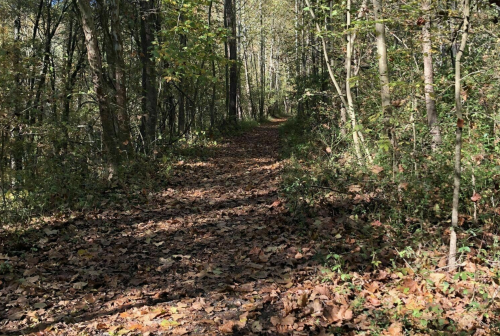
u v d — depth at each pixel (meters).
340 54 11.83
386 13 8.02
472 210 5.97
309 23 10.54
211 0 13.11
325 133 13.17
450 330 3.55
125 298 4.63
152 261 5.75
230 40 23.50
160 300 4.58
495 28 7.23
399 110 7.50
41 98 9.85
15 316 4.16
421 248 5.33
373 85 10.43
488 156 6.29
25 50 13.17
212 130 22.02
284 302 4.25
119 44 12.07
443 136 7.86
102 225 7.35
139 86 15.52
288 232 6.59
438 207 5.96
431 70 8.31
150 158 13.16
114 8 11.91
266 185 10.30
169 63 14.42
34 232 6.75
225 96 27.12
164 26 15.37
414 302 4.05
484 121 7.12
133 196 9.24
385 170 7.00
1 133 7.93
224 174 12.37
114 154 10.80
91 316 4.23
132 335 3.81
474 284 4.11
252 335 3.76
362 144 9.14
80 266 5.55
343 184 7.84
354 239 5.84
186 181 11.30
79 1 10.51
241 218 7.62
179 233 6.91
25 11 18.03
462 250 4.34
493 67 6.88
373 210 6.77
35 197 7.84
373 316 3.92
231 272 5.29
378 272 4.86
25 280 4.95
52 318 4.18
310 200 7.32
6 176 7.82
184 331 3.85
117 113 12.07
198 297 4.60
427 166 6.52
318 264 5.29
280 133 23.95
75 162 9.88
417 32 8.37
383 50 8.14
